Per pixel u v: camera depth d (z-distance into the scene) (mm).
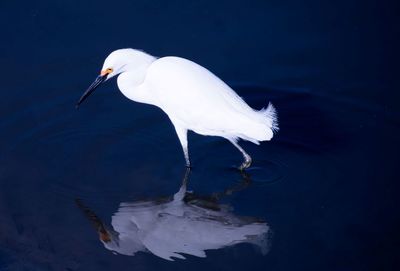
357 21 15391
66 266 9883
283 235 10477
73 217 10922
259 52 14875
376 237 10336
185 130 12375
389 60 14484
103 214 11039
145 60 12375
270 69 14500
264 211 11094
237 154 12602
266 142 12773
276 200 11344
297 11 15773
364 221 10688
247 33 15305
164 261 9922
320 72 14383
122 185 11734
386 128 12898
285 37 15188
